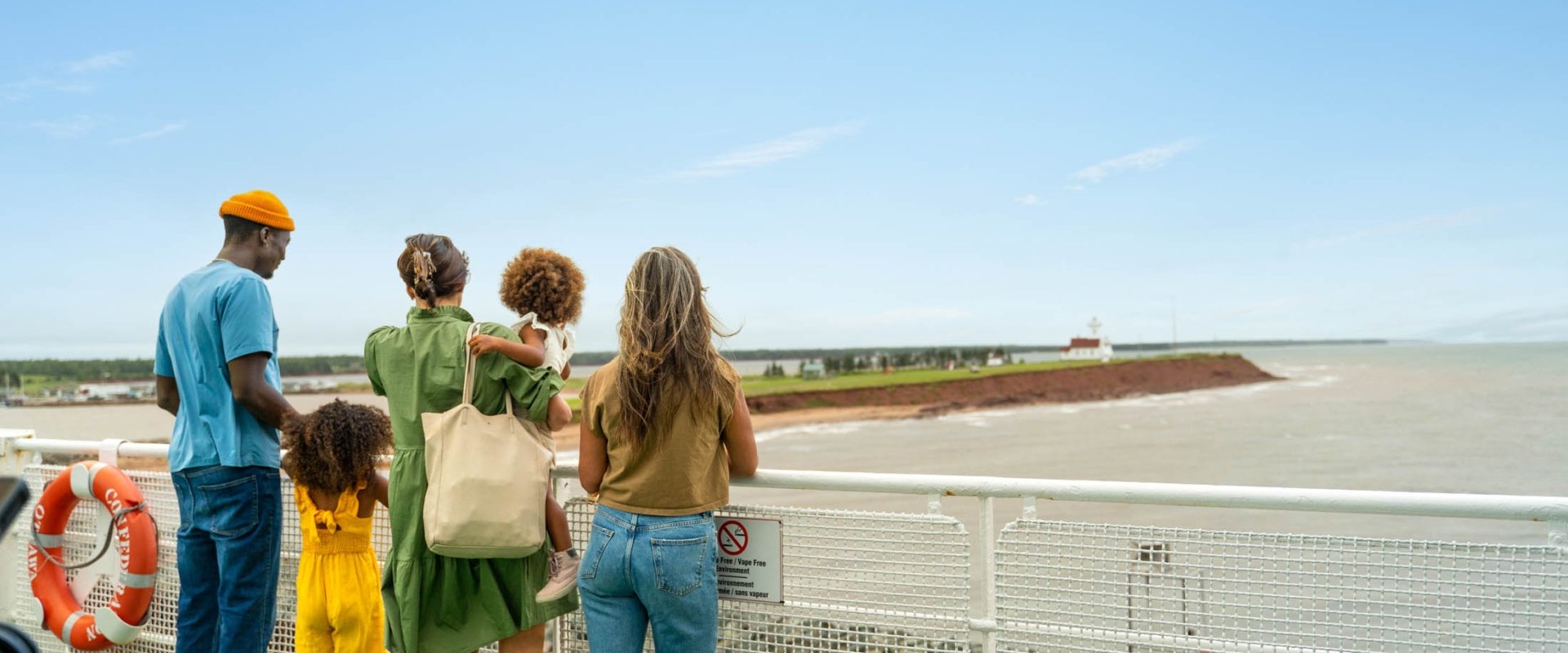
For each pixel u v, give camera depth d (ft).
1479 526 41.04
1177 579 8.48
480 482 8.60
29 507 13.43
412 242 9.36
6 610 13.46
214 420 9.86
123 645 12.47
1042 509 46.93
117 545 12.80
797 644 9.57
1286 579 8.11
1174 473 111.34
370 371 9.57
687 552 7.97
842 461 137.59
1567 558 7.28
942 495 9.12
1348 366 575.79
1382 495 7.66
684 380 7.83
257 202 10.28
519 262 9.47
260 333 9.63
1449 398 258.57
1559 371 467.11
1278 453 127.34
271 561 10.27
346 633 9.99
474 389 9.00
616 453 8.02
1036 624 8.87
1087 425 194.08
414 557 9.02
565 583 9.41
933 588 9.14
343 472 9.68
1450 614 7.60
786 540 9.60
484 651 10.89
